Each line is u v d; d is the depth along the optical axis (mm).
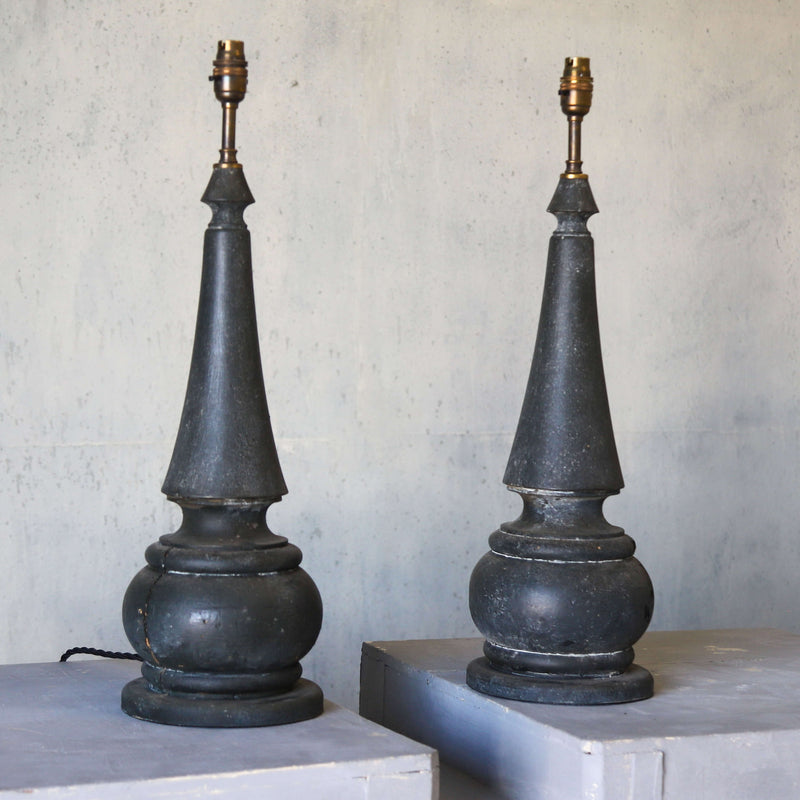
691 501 2221
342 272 2004
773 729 1232
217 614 1192
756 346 2252
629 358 2172
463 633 2092
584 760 1174
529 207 2104
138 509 1919
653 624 2201
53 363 1870
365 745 1155
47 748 1137
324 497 2008
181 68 1917
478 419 2088
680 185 2191
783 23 2250
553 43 2107
